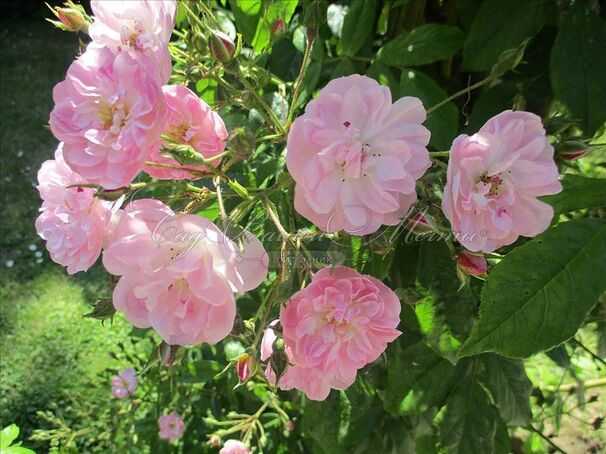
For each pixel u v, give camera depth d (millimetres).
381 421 327
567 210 207
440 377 279
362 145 168
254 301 349
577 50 235
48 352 735
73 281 836
